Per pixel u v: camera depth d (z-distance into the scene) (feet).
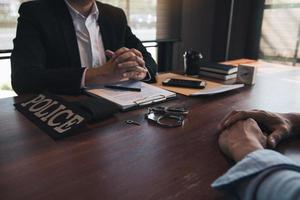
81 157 2.09
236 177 1.46
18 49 4.14
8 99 3.35
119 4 9.13
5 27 7.13
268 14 10.75
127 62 3.85
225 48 11.82
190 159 2.10
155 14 10.19
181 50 11.57
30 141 2.32
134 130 2.61
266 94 3.92
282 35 10.61
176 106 3.30
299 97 3.79
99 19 5.04
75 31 4.67
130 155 2.14
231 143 2.11
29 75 3.69
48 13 4.50
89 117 2.66
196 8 11.50
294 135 2.52
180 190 1.72
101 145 2.29
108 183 1.77
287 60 10.68
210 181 1.82
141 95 3.47
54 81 3.63
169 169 1.96
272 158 1.50
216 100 3.60
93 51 4.93
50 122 2.63
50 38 4.45
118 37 5.23
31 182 1.76
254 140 2.06
